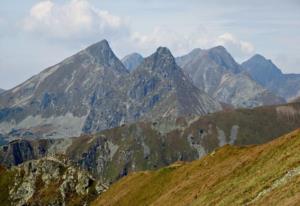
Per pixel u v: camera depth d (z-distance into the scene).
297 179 51.38
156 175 121.56
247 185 65.12
